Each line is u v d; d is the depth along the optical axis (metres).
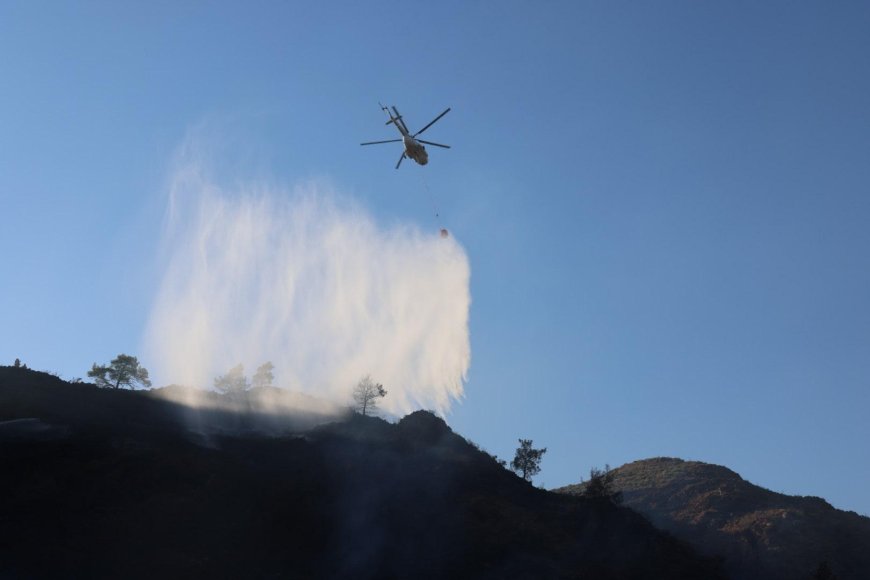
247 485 55.72
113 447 57.88
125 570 43.72
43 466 52.84
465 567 52.81
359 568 50.03
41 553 43.22
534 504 69.94
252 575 46.44
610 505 70.31
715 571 63.25
